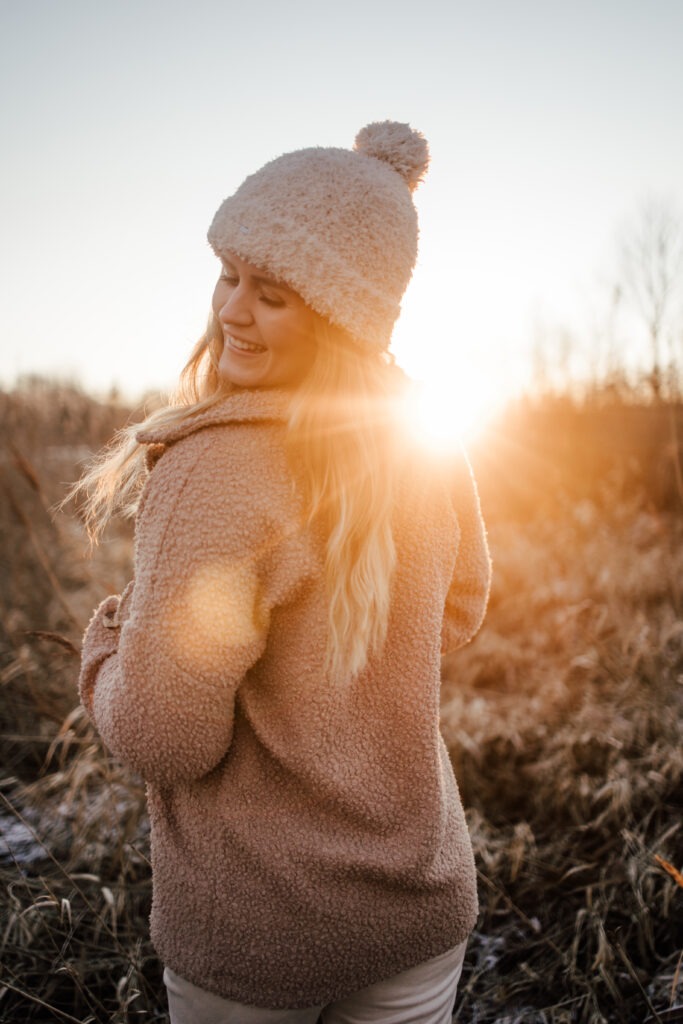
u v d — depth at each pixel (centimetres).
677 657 345
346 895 99
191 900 101
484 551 125
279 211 92
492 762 290
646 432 576
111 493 126
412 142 105
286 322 96
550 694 331
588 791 252
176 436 95
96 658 106
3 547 421
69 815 249
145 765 93
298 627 96
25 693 312
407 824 102
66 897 214
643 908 195
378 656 100
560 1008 182
